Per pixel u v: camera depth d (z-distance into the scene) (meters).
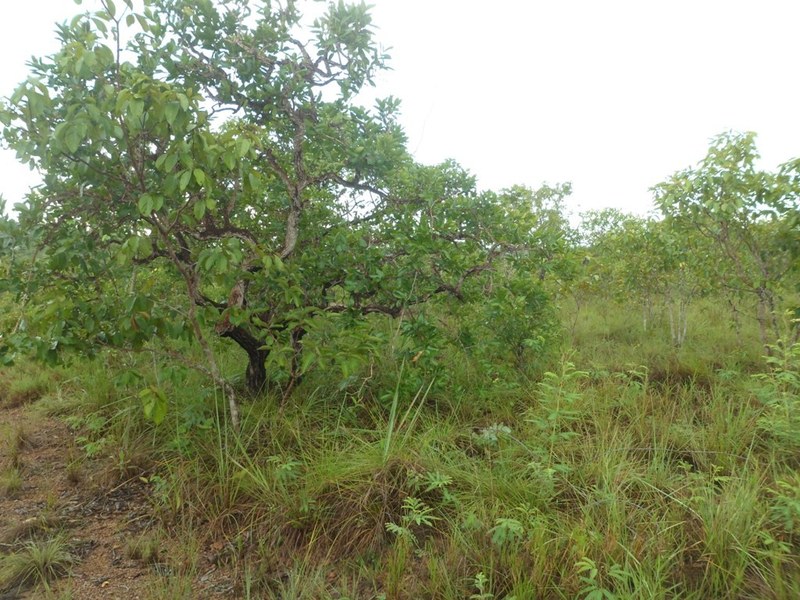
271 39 4.23
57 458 4.28
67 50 3.05
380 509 3.14
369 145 4.28
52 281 3.68
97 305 3.54
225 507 3.36
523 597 2.44
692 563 2.68
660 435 3.96
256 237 4.53
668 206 5.54
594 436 3.91
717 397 4.45
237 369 5.30
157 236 3.68
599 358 5.97
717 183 5.16
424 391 4.47
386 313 4.82
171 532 3.26
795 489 2.79
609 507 2.93
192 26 4.16
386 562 2.86
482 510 3.03
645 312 7.78
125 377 3.46
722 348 6.39
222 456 3.61
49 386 5.76
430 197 4.37
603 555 2.60
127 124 2.96
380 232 4.75
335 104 4.55
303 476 3.47
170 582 2.79
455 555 2.74
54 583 2.85
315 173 4.38
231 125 3.57
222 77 4.26
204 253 3.13
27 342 3.30
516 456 3.70
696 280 7.58
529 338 5.19
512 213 4.62
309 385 4.72
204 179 2.86
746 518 2.77
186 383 4.80
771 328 6.71
